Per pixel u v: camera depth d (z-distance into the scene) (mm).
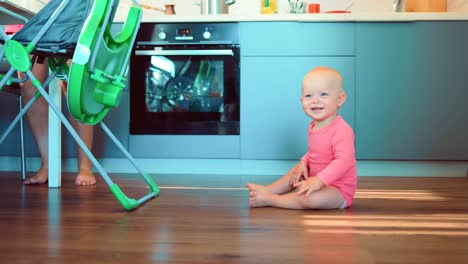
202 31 3197
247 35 3193
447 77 3172
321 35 3182
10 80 1861
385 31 3174
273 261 1152
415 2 3453
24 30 1794
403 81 3180
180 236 1408
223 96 3219
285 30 3189
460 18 3146
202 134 3238
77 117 1760
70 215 1736
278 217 1699
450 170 3225
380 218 1687
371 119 3193
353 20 3166
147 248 1271
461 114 3172
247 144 3217
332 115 1968
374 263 1138
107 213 1778
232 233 1445
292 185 2074
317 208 1871
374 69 3184
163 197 2180
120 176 3041
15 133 3303
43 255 1205
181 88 3230
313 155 2037
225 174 3234
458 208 1896
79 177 2605
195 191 2381
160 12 3752
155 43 3199
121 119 3252
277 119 3209
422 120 3186
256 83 3205
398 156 3193
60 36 1787
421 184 2713
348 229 1504
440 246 1292
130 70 3225
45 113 2641
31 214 1756
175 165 3295
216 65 3215
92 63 1703
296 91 3195
